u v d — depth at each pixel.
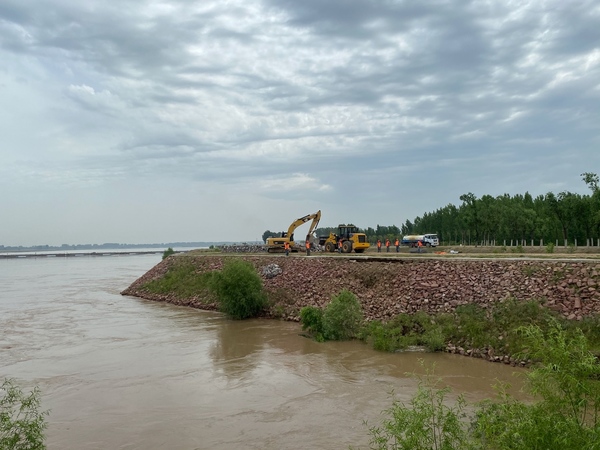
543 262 24.89
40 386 19.09
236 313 33.66
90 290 55.09
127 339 27.72
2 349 25.42
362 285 31.52
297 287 35.31
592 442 5.96
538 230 56.28
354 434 13.77
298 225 53.50
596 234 44.88
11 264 132.00
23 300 45.91
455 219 70.19
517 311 22.27
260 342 26.22
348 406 16.09
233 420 15.29
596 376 6.92
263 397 17.39
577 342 7.41
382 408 15.71
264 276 38.81
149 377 20.14
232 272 34.25
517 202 65.25
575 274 22.91
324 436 13.76
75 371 21.17
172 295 44.94
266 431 14.34
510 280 24.69
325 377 19.50
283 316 32.75
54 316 36.09
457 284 26.48
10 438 10.09
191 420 15.37
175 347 25.55
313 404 16.47
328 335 26.33
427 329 24.17
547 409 6.91
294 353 23.58
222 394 17.84
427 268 29.58
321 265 36.88
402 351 22.98
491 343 21.53
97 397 17.70
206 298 40.94
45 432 14.58
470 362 20.83
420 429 8.14
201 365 21.89
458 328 23.34
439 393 9.88
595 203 43.53
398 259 32.50
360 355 22.73
